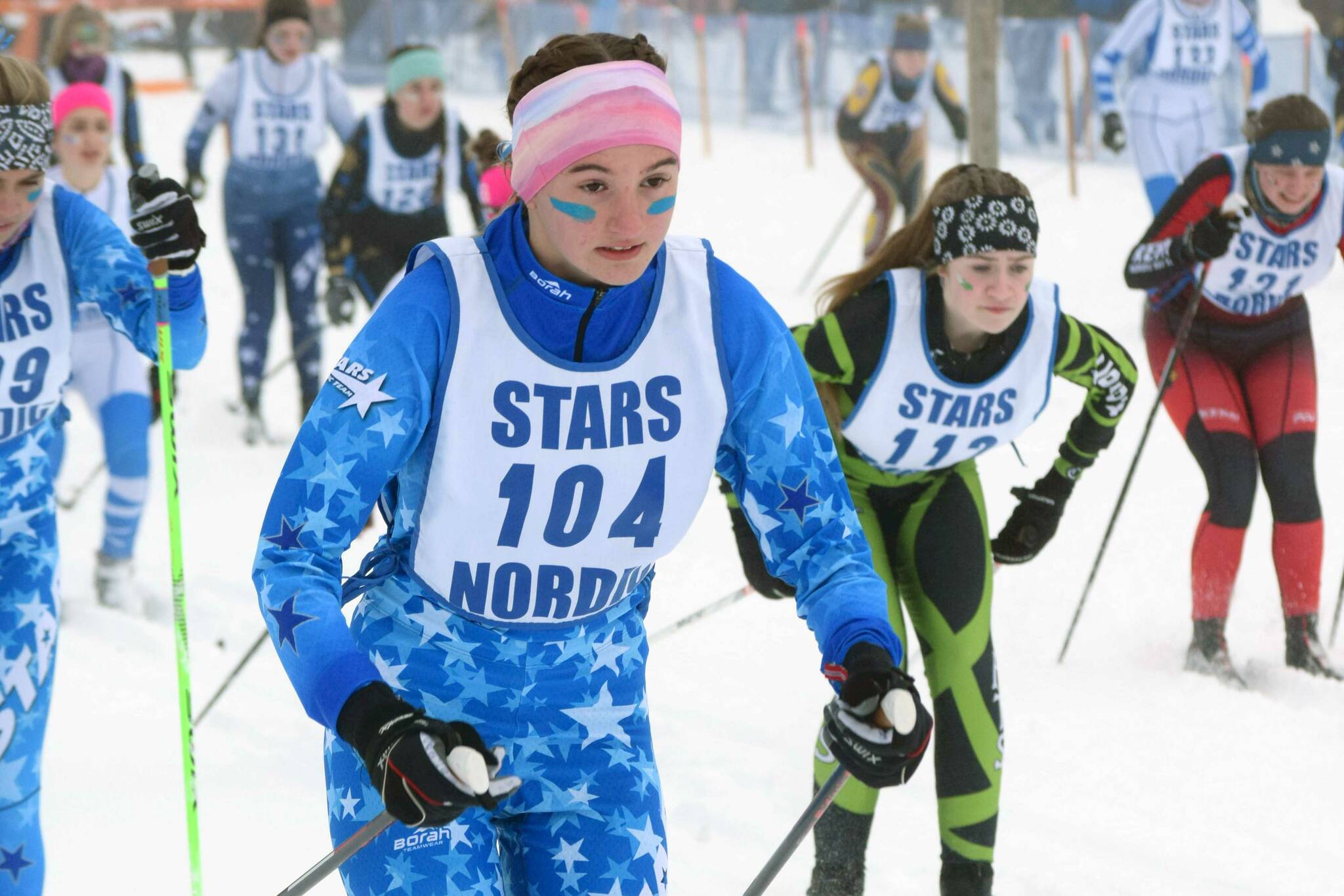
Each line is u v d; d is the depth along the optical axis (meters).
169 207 7.86
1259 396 14.22
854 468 10.14
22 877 8.37
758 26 55.47
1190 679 13.83
